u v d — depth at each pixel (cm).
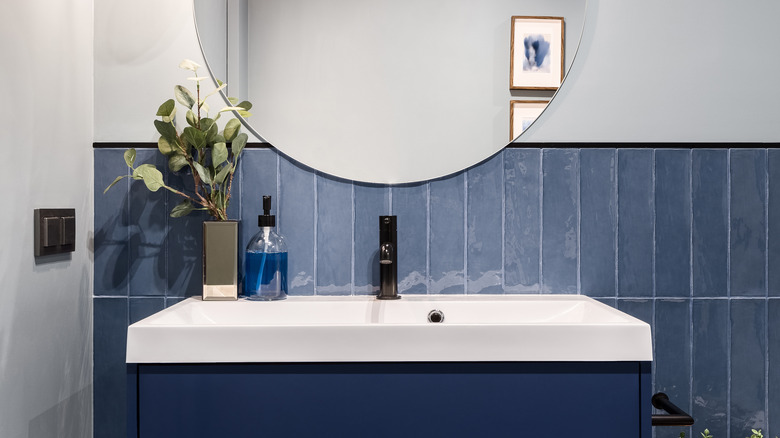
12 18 116
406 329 109
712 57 149
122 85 149
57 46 132
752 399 147
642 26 149
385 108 149
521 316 140
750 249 148
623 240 148
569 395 109
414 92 149
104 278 149
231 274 138
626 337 109
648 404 109
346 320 139
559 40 148
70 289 138
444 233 149
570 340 109
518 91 148
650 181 148
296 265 149
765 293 147
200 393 109
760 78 149
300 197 149
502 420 109
